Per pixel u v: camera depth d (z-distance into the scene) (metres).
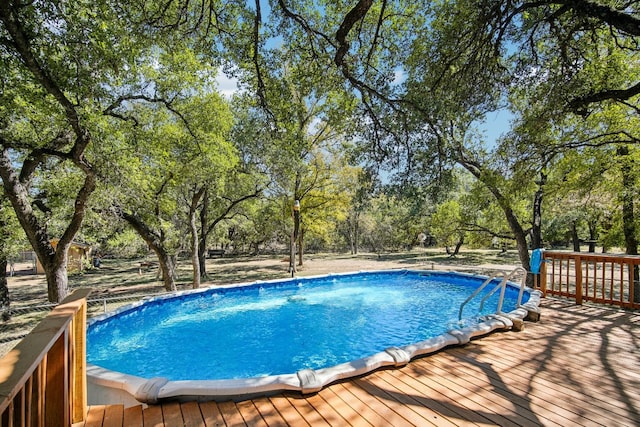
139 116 10.09
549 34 6.34
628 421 2.44
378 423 2.45
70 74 5.41
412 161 7.78
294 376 3.06
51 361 2.03
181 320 7.88
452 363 3.54
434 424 2.42
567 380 3.10
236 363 5.59
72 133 7.93
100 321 6.66
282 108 7.61
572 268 17.59
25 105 5.72
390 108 7.26
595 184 9.48
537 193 12.18
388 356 3.47
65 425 2.04
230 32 6.95
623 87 7.12
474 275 11.54
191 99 10.54
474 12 5.86
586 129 8.88
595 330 4.55
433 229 19.03
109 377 3.39
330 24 7.56
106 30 5.54
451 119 7.29
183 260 31.23
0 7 4.60
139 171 9.16
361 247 36.31
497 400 2.76
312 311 8.58
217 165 11.52
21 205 7.16
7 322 9.11
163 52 9.27
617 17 4.09
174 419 2.59
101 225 11.04
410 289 11.19
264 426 2.46
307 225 19.83
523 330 4.61
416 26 7.43
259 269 20.22
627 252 10.06
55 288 7.40
